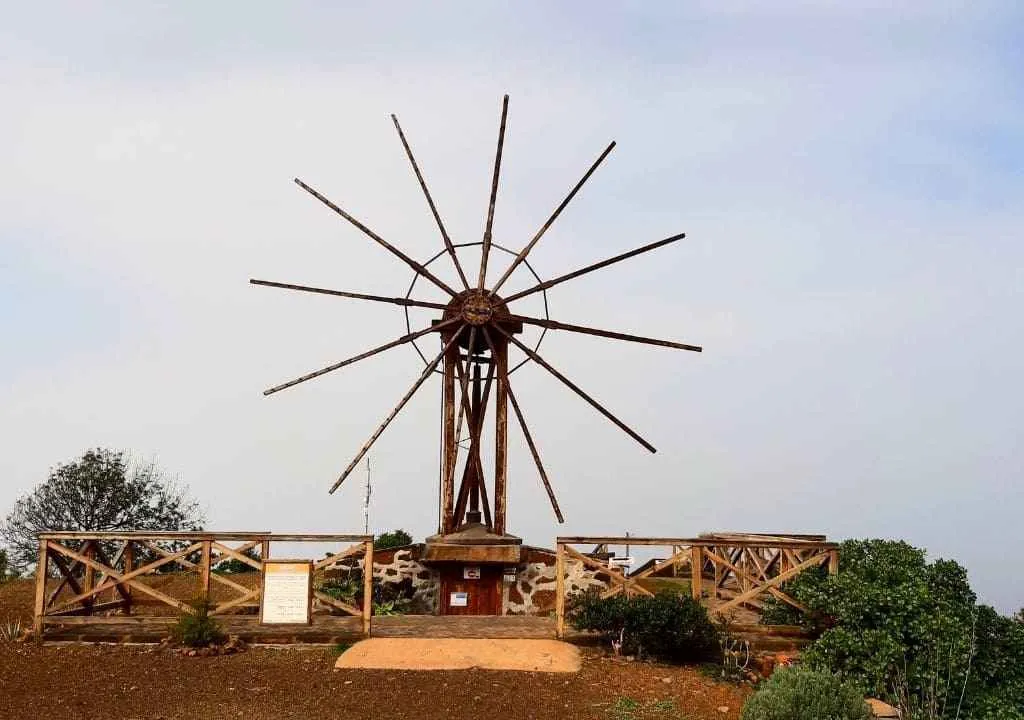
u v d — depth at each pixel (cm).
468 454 2041
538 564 2091
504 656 1383
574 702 1226
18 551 2992
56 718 1125
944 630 1390
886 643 1384
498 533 1980
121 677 1285
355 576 2144
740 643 1507
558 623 1488
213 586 2031
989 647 1460
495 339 2016
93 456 3141
